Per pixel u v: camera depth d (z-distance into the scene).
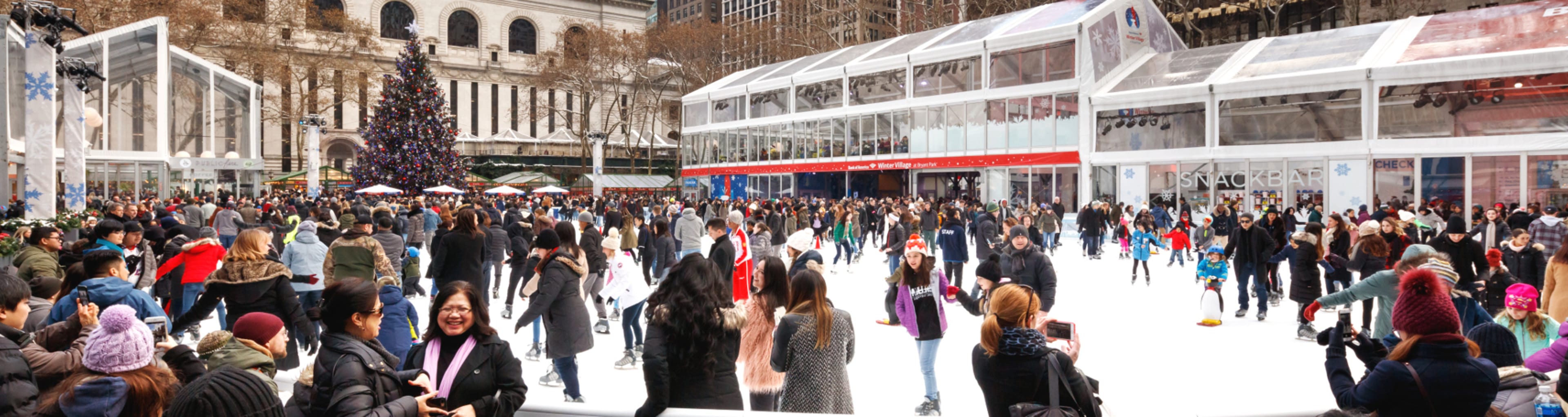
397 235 10.24
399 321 5.93
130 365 3.12
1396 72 23.73
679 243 22.48
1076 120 30.97
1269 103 26.25
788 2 61.25
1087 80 30.61
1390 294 6.37
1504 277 7.55
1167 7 50.72
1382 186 24.08
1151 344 8.72
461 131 76.88
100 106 26.30
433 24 79.38
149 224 12.08
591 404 3.86
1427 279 3.14
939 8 47.62
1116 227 25.41
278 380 4.47
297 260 7.88
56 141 24.75
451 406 3.50
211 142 31.72
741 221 9.23
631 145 78.75
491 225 13.28
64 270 7.64
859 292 13.73
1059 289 13.68
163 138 27.20
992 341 3.61
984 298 6.36
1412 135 23.64
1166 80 29.44
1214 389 6.78
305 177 48.62
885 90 37.78
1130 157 29.20
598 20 87.75
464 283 3.61
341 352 3.31
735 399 4.00
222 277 5.77
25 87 13.98
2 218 11.80
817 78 40.62
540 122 85.25
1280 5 39.12
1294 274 8.99
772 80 43.06
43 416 3.09
